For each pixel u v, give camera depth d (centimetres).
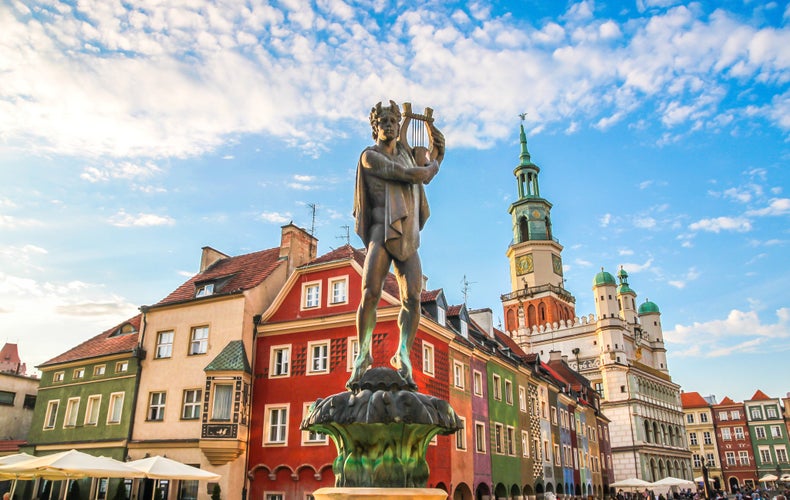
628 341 7800
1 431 4012
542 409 4422
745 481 10319
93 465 1898
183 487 2739
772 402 10488
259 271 3269
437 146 662
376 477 517
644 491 6481
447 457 2786
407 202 609
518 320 8469
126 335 3416
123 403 3072
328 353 2773
